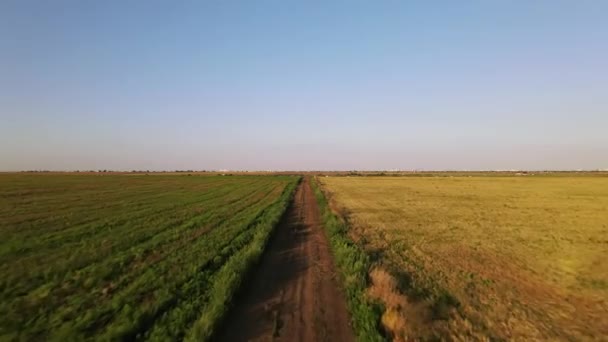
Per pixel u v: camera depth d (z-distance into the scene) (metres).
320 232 21.83
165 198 44.34
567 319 9.48
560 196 53.69
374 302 9.55
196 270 12.67
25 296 10.36
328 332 8.27
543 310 10.07
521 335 8.47
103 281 11.78
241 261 13.14
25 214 28.25
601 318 9.59
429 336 7.88
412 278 12.53
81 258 14.52
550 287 12.16
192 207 34.25
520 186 79.62
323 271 13.38
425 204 40.75
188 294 10.34
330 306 9.85
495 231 23.19
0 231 20.70
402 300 9.37
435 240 19.92
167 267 13.18
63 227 22.19
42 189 56.91
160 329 7.99
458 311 9.73
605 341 8.28
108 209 32.12
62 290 10.84
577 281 12.84
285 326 8.57
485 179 118.31
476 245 18.77
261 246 16.41
